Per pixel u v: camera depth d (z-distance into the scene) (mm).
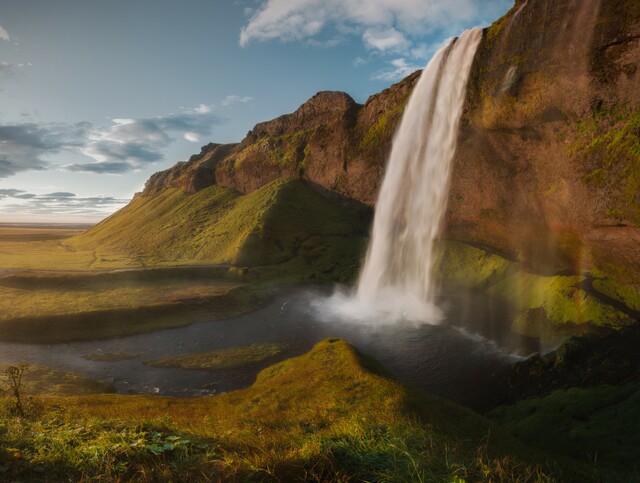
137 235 110562
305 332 44125
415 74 71375
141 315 48875
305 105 117250
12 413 12461
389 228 64125
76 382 30312
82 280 62375
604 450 15172
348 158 85250
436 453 7883
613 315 31562
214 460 6910
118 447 7352
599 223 30438
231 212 101250
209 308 53344
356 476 6531
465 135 43781
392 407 13836
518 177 39719
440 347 36812
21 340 41875
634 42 25844
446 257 57938
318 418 13523
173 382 32000
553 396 22094
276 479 6336
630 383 21422
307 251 77812
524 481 7395
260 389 21500
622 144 27219
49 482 6301
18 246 123250
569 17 30031
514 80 35125
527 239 43062
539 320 36750
